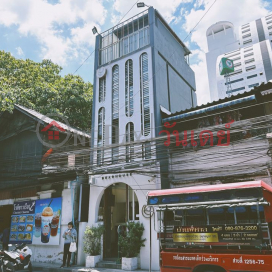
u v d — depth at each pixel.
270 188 7.39
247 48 78.75
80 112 21.22
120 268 10.70
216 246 6.99
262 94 10.46
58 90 21.23
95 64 15.83
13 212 15.15
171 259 7.46
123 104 13.95
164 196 8.01
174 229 7.69
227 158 10.30
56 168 13.64
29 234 14.03
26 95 19.75
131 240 10.57
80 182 12.97
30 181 14.35
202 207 7.24
